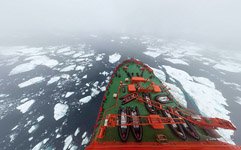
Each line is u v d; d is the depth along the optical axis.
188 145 11.41
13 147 16.92
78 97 26.56
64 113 22.50
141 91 18.36
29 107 23.69
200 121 13.97
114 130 12.66
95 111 23.03
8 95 26.78
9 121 20.66
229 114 23.33
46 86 30.22
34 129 19.41
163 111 14.89
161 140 11.49
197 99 26.38
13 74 35.47
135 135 11.93
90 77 34.41
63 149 16.70
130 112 14.62
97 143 11.45
